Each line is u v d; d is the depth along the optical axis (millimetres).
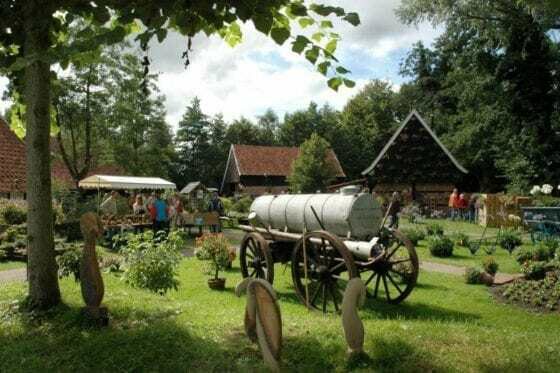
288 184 56688
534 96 36344
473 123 41094
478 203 29734
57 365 5230
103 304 7207
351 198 9680
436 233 21875
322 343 5645
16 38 6918
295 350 5488
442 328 6684
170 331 5941
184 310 7348
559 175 35094
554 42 35469
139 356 5289
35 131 6891
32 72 6832
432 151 40438
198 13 5496
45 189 6977
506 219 27141
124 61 33531
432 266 14891
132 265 9414
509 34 33312
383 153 40438
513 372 4980
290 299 10555
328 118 85562
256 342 5734
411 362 5156
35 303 6863
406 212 33250
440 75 61812
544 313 9398
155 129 46062
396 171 40469
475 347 5660
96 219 6410
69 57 6395
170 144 70312
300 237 10242
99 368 5148
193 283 12234
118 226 19031
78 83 32438
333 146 74000
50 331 6137
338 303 9977
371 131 77375
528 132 36094
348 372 5027
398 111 80500
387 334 6031
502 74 36781
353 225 9562
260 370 4980
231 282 12414
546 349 5684
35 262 6926
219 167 81062
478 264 15023
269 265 10797
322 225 9945
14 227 18656
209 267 13508
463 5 31078
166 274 9414
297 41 5711
